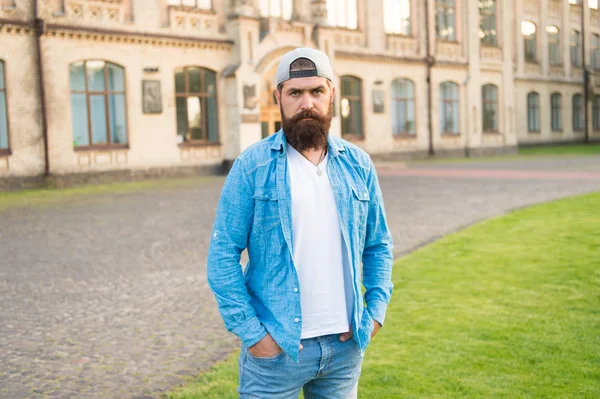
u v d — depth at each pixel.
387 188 20.59
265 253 2.96
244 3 27.78
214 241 2.97
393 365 5.56
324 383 3.09
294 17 30.42
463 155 39.34
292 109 2.96
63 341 6.65
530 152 43.50
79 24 23.62
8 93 22.00
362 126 34.22
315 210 2.96
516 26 47.03
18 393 5.32
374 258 3.26
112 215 15.56
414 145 36.84
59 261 10.62
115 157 24.83
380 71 34.78
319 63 2.95
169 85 26.36
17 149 22.23
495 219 13.45
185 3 26.95
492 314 6.89
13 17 21.98
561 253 9.77
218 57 27.75
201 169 27.55
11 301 8.26
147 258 10.80
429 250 10.42
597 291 7.66
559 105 51.31
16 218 15.23
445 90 38.59
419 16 36.91
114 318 7.45
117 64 24.81
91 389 5.38
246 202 2.96
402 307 7.24
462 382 5.18
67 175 23.41
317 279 2.95
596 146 50.22
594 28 54.41
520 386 5.08
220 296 2.91
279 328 2.89
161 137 26.23
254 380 2.98
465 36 39.44
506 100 41.94
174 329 7.00
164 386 5.41
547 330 6.33
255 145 3.05
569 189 19.20
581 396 4.89
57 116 23.14
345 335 2.99
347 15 33.47
